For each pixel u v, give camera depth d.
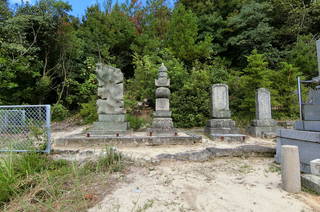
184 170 3.48
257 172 3.37
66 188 2.57
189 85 8.98
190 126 8.69
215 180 3.01
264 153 4.37
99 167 3.30
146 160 3.83
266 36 12.01
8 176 2.69
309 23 12.47
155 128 6.07
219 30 13.41
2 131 4.03
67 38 10.64
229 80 9.48
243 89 8.88
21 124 4.04
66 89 11.64
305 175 2.76
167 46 12.73
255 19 12.16
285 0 12.73
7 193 2.41
